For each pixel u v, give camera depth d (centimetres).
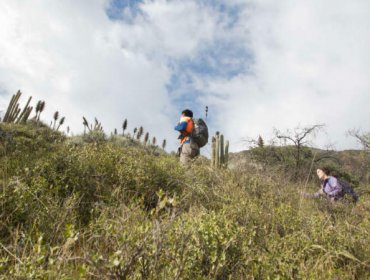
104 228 256
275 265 261
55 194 366
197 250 243
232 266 254
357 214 515
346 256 325
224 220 309
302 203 515
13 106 1173
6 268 215
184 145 686
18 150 479
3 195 296
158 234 208
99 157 480
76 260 228
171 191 461
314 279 261
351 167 1898
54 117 1198
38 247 200
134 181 449
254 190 536
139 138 1160
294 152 1627
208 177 567
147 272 203
